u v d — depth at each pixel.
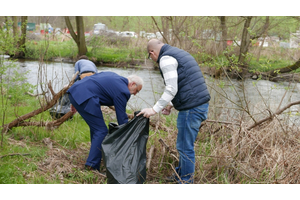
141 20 11.06
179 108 3.03
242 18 9.46
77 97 3.21
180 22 6.26
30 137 4.07
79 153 3.72
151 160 3.56
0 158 3.27
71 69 12.48
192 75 2.92
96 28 19.72
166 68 2.87
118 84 3.22
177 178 3.25
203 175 3.16
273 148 3.39
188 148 3.04
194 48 5.60
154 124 4.17
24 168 3.07
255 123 3.85
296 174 3.00
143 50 14.52
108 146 3.00
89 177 3.03
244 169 3.12
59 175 3.07
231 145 3.66
